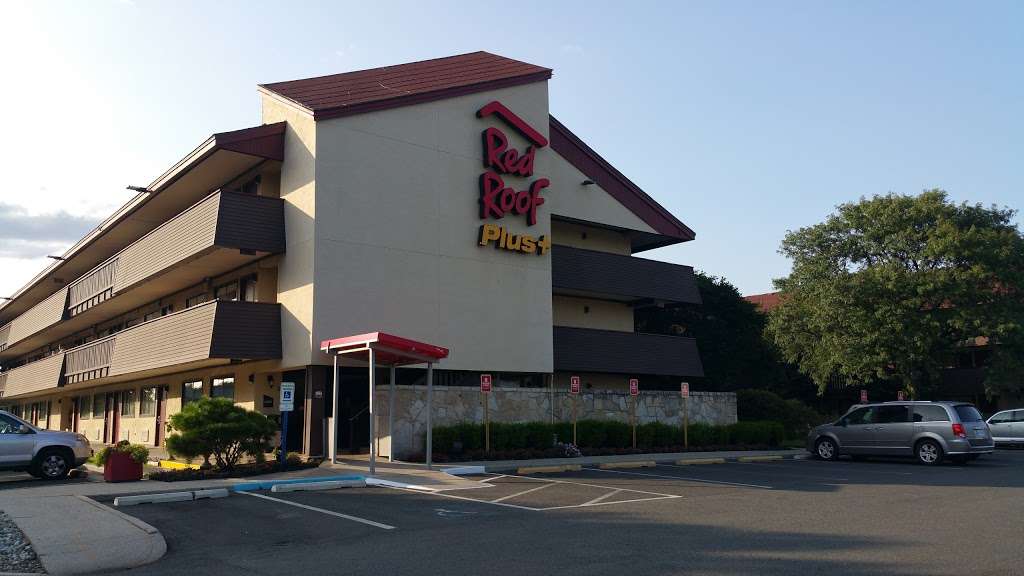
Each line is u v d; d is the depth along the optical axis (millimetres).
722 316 43219
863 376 35312
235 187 25078
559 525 10867
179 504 13336
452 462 19484
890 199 36406
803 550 8961
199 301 27000
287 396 18750
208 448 17391
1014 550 8883
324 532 10664
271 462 18422
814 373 37562
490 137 24625
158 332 24109
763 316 44312
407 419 20281
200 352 20984
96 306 31844
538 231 25953
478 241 24188
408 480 15719
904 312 33344
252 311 21266
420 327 22375
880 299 34156
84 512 12117
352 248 21156
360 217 21438
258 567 8570
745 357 42281
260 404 23078
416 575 7922
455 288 23406
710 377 41469
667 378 32719
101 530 10625
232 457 17984
